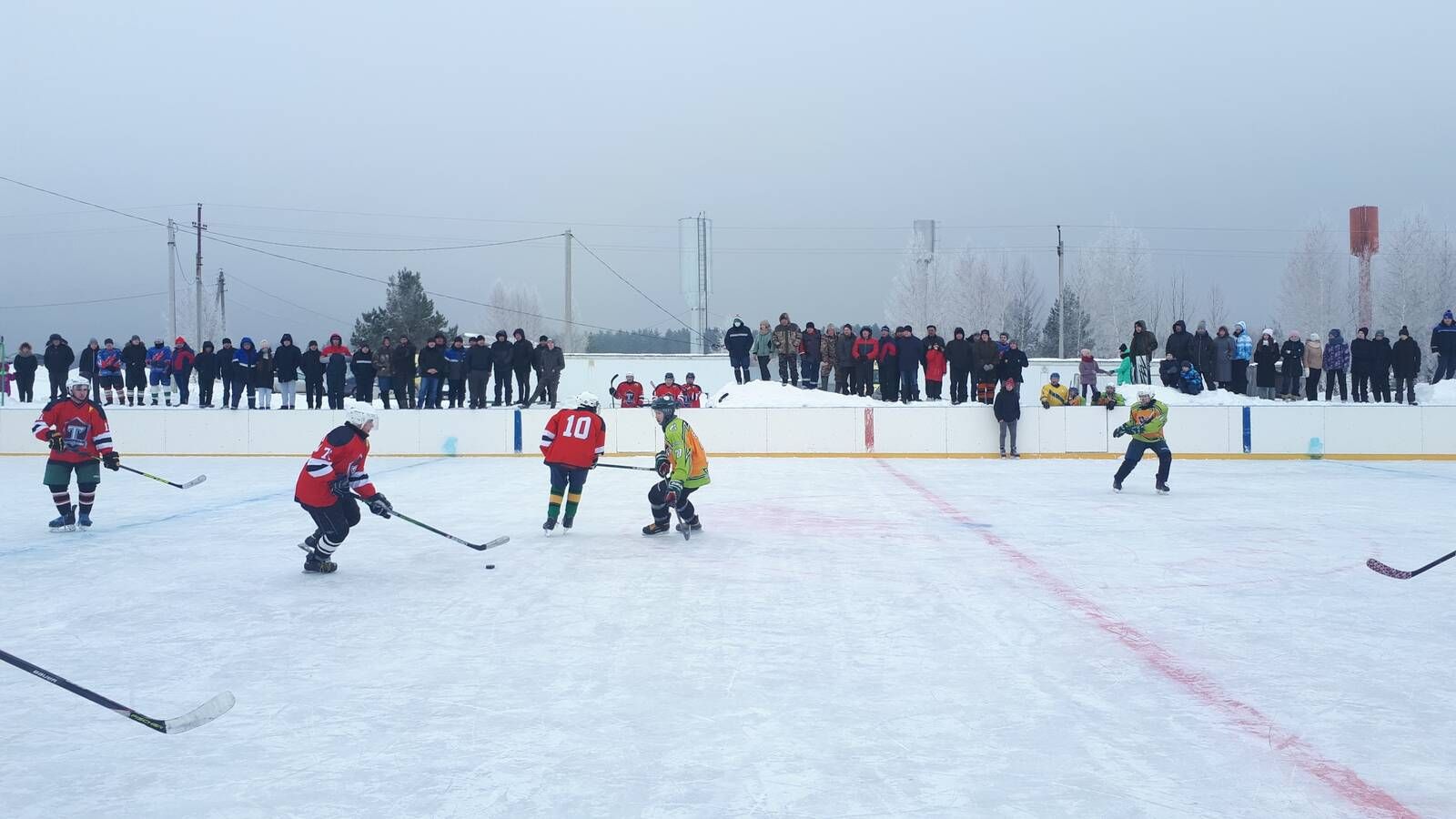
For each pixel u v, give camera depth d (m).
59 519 10.48
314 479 7.77
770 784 3.69
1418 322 51.12
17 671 5.27
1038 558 8.56
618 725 4.35
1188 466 18.66
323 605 6.78
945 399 25.22
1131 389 22.36
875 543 9.37
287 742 4.19
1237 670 5.17
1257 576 7.74
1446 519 11.12
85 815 3.49
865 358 22.17
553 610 6.61
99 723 4.48
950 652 5.54
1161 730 4.26
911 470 17.81
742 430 20.69
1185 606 6.68
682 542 9.44
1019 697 4.72
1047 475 16.67
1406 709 4.54
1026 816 3.40
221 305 61.38
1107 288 56.16
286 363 21.50
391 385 21.83
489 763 3.92
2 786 3.76
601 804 3.52
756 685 4.93
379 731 4.31
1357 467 18.39
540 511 11.88
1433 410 19.78
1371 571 7.74
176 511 12.00
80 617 6.48
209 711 4.19
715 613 6.49
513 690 4.87
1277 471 17.47
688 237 39.97
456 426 20.81
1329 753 3.99
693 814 3.43
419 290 68.50
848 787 3.66
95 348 23.02
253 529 10.52
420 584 7.48
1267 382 22.58
